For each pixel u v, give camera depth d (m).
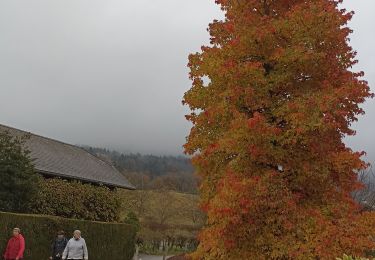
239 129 9.56
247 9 11.30
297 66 10.30
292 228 9.50
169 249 42.78
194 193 53.47
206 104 11.02
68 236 19.64
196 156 10.64
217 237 9.70
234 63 10.13
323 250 9.13
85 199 24.84
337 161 9.80
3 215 15.36
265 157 9.78
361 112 10.50
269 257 9.65
